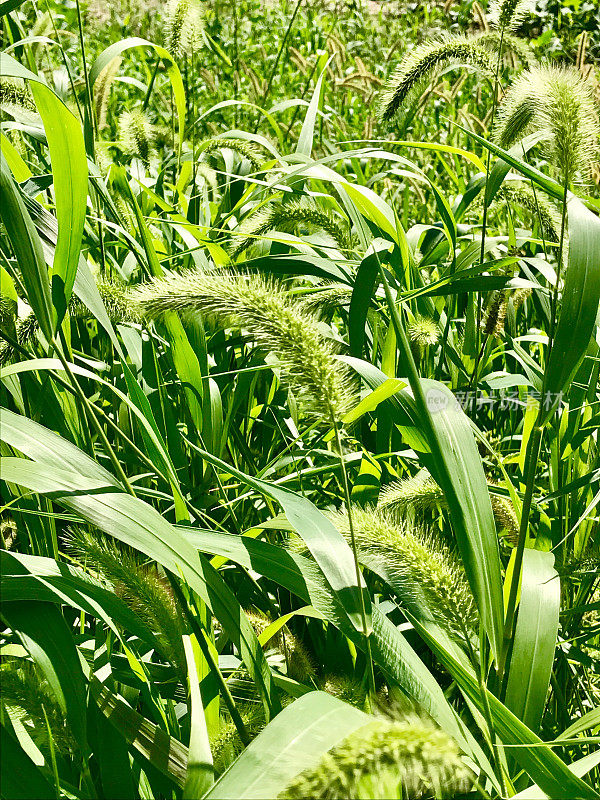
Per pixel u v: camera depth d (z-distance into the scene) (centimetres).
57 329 198
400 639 175
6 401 296
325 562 169
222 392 350
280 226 355
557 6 1052
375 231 382
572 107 199
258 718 176
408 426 201
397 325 163
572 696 257
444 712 166
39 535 236
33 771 132
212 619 207
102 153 405
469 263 385
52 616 158
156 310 166
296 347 158
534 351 441
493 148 218
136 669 180
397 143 293
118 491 169
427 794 135
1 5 267
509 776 180
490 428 382
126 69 937
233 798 113
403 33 1134
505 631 183
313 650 254
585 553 251
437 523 270
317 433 323
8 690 157
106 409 317
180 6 454
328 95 799
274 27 1104
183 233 380
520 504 250
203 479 301
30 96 343
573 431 291
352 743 106
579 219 188
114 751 161
